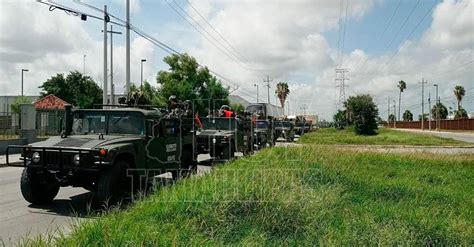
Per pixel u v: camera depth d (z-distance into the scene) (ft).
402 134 166.61
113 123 30.68
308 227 19.26
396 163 50.26
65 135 30.27
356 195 29.17
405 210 24.34
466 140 135.44
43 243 16.14
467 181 40.24
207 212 19.67
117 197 26.48
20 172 48.14
